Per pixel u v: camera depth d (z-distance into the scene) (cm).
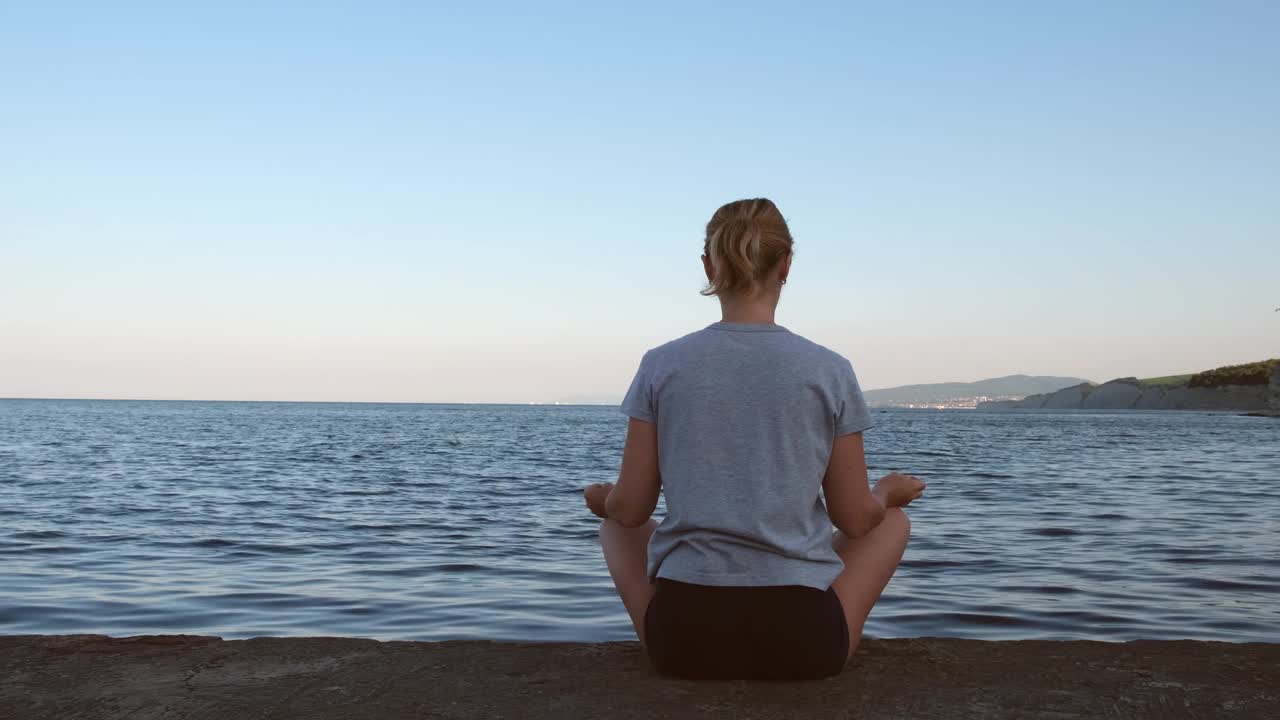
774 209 227
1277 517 1124
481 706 210
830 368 220
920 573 713
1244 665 245
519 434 5100
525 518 1145
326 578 705
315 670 239
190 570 737
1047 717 203
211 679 230
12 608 581
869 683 225
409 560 798
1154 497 1410
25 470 1939
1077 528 1009
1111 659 250
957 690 221
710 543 218
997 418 12125
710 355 221
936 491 1523
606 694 217
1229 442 4147
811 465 218
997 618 552
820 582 219
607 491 255
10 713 204
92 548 851
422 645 264
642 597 238
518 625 546
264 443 3559
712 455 218
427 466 2284
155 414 10200
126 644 262
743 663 221
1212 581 680
